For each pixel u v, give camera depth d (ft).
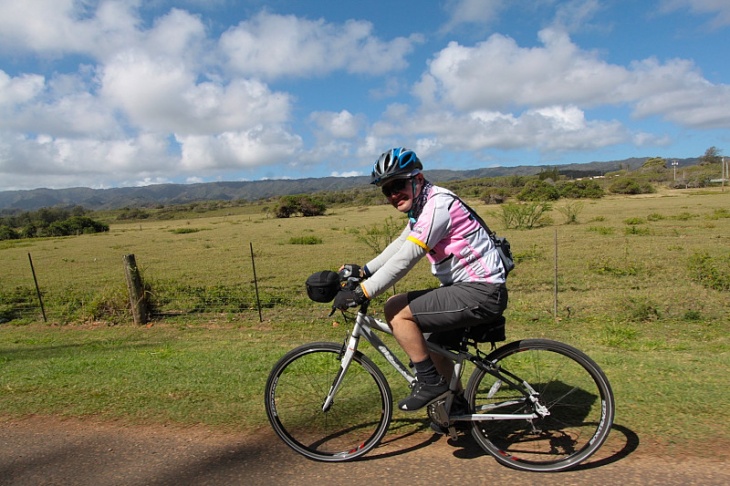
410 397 8.74
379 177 8.41
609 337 18.84
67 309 29.63
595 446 8.45
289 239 84.69
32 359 18.61
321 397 10.34
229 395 12.24
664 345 17.47
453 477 8.32
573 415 9.73
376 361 15.03
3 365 17.11
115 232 159.12
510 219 86.74
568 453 8.75
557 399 9.91
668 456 8.45
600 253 45.37
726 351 16.65
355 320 9.59
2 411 11.78
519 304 26.55
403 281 34.47
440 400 8.91
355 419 10.13
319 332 23.18
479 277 8.22
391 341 18.17
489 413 9.10
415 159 8.36
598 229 70.44
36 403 12.19
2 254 87.61
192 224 187.83
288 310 28.14
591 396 10.12
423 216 8.03
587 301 26.63
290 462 9.01
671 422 9.63
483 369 9.02
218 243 88.07
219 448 9.57
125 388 13.08
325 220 154.51
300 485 8.23
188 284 38.86
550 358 10.14
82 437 10.25
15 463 9.31
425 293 8.55
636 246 49.49
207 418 10.90
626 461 8.41
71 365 16.05
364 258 55.31
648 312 23.06
